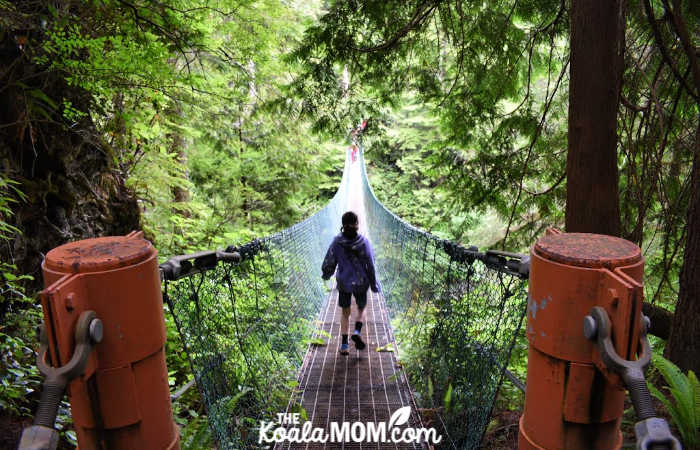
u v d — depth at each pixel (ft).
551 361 2.72
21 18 10.03
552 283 2.66
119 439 2.68
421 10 13.65
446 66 16.63
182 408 9.70
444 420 8.60
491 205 16.17
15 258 10.13
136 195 17.84
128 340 2.61
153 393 2.82
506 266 5.31
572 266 2.56
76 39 9.83
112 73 10.93
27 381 7.34
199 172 32.53
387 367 12.60
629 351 2.31
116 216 15.17
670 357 8.21
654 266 12.69
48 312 2.23
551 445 2.76
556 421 2.73
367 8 13.89
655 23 10.52
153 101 16.28
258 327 10.49
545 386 2.78
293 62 15.52
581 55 8.59
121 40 10.49
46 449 1.93
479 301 7.33
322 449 8.64
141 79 12.84
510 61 14.88
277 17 19.63
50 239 11.50
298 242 16.98
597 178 8.61
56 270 2.53
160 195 21.21
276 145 31.58
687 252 8.02
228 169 32.60
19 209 10.70
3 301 8.87
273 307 12.10
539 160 15.81
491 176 15.74
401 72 15.93
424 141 57.57
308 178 36.22
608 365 2.29
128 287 2.60
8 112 11.03
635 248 2.74
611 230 8.71
